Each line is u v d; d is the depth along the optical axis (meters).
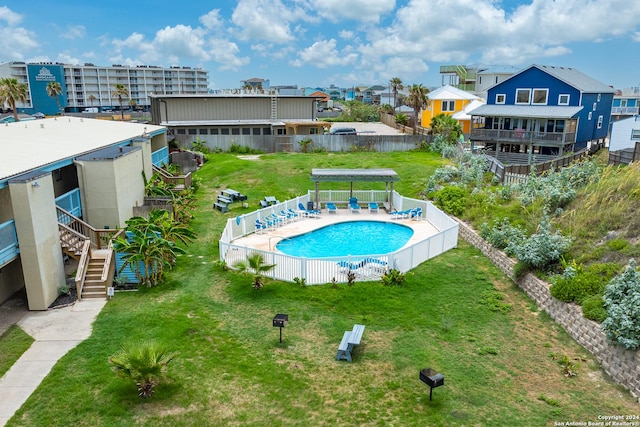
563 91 43.47
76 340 14.62
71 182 25.41
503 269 19.77
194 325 15.45
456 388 12.09
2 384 12.37
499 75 76.12
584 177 24.58
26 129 28.09
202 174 39.47
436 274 19.53
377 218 28.84
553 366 13.05
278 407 11.44
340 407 11.41
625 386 11.87
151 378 11.90
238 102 53.19
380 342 14.48
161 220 20.88
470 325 15.52
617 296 13.29
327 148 49.66
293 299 17.45
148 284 18.70
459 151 43.41
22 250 16.41
